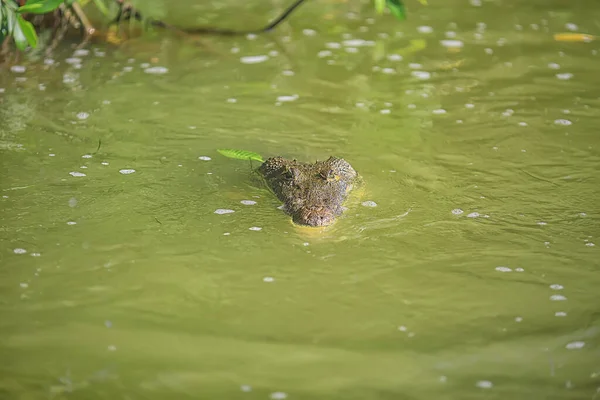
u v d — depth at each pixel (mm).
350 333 8078
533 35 18859
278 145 12984
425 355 7754
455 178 11828
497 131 13633
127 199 10891
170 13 19984
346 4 21375
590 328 8180
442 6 21312
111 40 18031
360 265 9352
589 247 9773
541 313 8438
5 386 7148
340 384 7293
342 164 11633
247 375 7391
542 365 7617
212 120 13961
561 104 14805
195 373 7398
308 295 8727
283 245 9773
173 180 11562
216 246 9703
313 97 15180
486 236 10055
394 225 10336
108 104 14477
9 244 9555
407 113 14461
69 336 7910
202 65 16734
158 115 14070
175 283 8891
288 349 7797
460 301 8664
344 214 10570
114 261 9289
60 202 10711
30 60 16578
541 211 10766
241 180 11664
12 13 13531
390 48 18000
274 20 19812
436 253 9641
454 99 15109
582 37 18531
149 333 7996
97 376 7324
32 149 12445
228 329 8094
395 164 12312
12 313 8242
